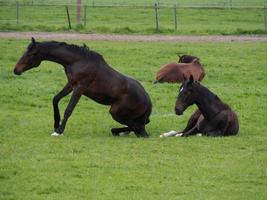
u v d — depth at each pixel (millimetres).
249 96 27250
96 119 22500
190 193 14398
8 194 14086
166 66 29328
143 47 39938
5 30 46531
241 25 53375
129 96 19812
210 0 74188
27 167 16031
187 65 29312
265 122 22734
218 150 18062
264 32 48500
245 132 20891
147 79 30188
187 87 19531
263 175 15844
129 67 33406
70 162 16531
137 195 14188
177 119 22797
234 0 73500
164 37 45438
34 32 45906
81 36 44375
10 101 24906
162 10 61312
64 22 52906
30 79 29172
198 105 19703
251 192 14570
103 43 41094
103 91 19719
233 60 36312
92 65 19656
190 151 17875
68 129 20797
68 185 14750
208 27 51375
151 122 22250
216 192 14516
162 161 16766
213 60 36062
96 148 18031
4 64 32969
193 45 41531
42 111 23562
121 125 21703
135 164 16469
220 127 19797
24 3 64250
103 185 14812
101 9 61188
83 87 19656
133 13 59031
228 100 26203
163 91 27422
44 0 68625
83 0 72375
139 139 19391
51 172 15680
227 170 16156
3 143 18438
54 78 29641
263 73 32812
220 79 30969
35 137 19344
